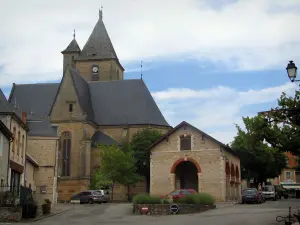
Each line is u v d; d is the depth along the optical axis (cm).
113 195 5800
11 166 3017
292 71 1689
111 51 7944
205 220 2238
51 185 4550
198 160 4491
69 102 6209
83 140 6069
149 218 2498
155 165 4634
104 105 6800
